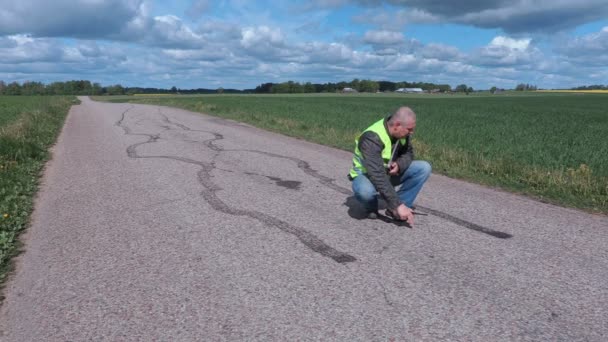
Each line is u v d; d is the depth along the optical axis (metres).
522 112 33.69
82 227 4.97
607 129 18.72
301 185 6.99
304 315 3.10
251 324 2.99
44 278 3.70
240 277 3.70
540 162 9.19
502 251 4.28
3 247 4.31
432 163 9.16
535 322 3.01
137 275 3.74
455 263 3.98
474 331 2.90
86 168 8.30
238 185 6.95
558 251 4.29
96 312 3.16
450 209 5.74
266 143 11.97
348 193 6.50
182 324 2.99
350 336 2.84
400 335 2.85
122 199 6.12
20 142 9.41
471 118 24.58
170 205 5.82
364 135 4.59
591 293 3.43
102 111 27.91
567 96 94.25
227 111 26.02
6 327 2.98
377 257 4.11
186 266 3.92
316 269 3.85
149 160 9.11
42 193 6.49
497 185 7.30
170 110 28.69
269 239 4.57
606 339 2.82
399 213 4.49
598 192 6.62
